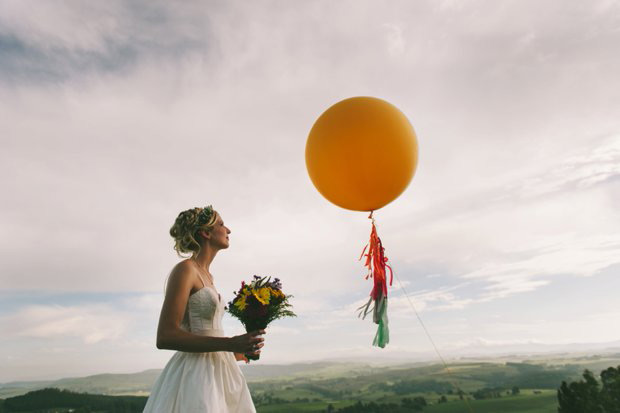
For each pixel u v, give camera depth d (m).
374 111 3.04
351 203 3.25
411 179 3.19
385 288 3.05
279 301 2.50
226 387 2.18
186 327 2.15
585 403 22.09
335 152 3.02
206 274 2.34
